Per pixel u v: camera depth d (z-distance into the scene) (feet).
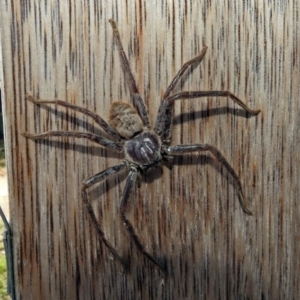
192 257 0.66
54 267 0.65
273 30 0.66
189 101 0.66
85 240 0.65
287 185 0.67
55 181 0.64
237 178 0.65
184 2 0.65
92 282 0.65
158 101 0.65
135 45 0.64
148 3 0.64
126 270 0.66
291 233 0.68
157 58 0.65
